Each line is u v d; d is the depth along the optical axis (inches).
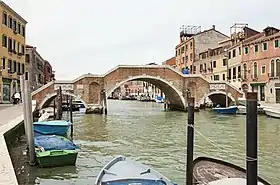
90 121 1165.1
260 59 1630.2
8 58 1496.1
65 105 1734.7
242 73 1777.8
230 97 1612.9
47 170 453.1
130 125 1040.8
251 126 192.2
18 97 1360.7
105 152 590.9
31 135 467.5
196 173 337.7
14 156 531.8
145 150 610.2
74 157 470.3
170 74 1579.7
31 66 1969.7
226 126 997.8
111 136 793.6
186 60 2593.5
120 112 1678.2
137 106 2425.0
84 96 1476.4
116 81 1514.5
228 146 649.6
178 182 402.3
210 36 2445.9
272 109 1262.3
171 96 1784.0
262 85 1605.6
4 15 1451.8
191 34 2763.3
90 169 466.9
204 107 1619.1
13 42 1573.6
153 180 304.0
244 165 490.3
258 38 1675.7
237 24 2005.4
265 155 568.7
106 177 314.2
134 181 302.4
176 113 1579.7
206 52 2305.6
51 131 745.0
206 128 949.2
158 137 778.2
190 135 300.2
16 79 1605.6
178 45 2795.3
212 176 331.0
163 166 483.2
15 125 635.5
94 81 1485.0
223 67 2034.9
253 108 191.9
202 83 1604.3
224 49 2033.7
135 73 1534.2
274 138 753.6
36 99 1416.1
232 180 293.6
